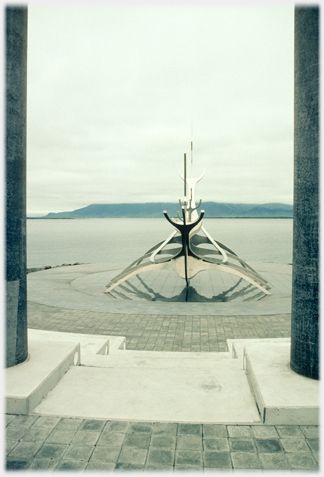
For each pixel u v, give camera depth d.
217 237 91.62
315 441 3.70
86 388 4.75
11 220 4.78
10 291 4.82
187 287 18.27
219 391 4.70
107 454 3.48
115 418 4.07
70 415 4.13
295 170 4.77
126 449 3.56
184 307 14.37
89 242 77.62
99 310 13.88
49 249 60.06
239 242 72.31
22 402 4.12
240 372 5.29
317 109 4.43
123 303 15.14
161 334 11.05
